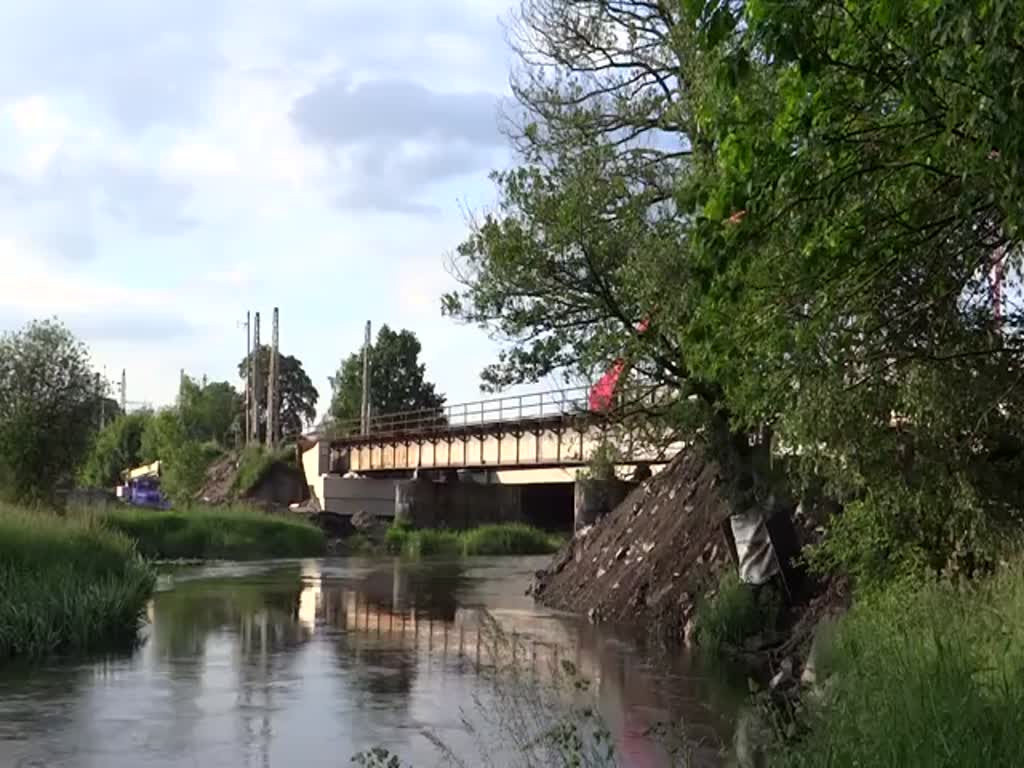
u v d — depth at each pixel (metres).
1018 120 5.39
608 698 14.51
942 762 6.10
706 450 20.53
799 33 5.67
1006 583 11.47
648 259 18.17
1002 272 9.13
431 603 29.14
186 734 12.87
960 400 11.22
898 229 7.10
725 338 7.88
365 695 15.23
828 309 7.67
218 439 111.38
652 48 22.34
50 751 12.04
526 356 21.67
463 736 12.32
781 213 6.56
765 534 19.89
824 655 12.58
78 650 19.45
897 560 14.16
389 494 76.44
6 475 40.00
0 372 40.34
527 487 74.81
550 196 21.03
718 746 11.20
